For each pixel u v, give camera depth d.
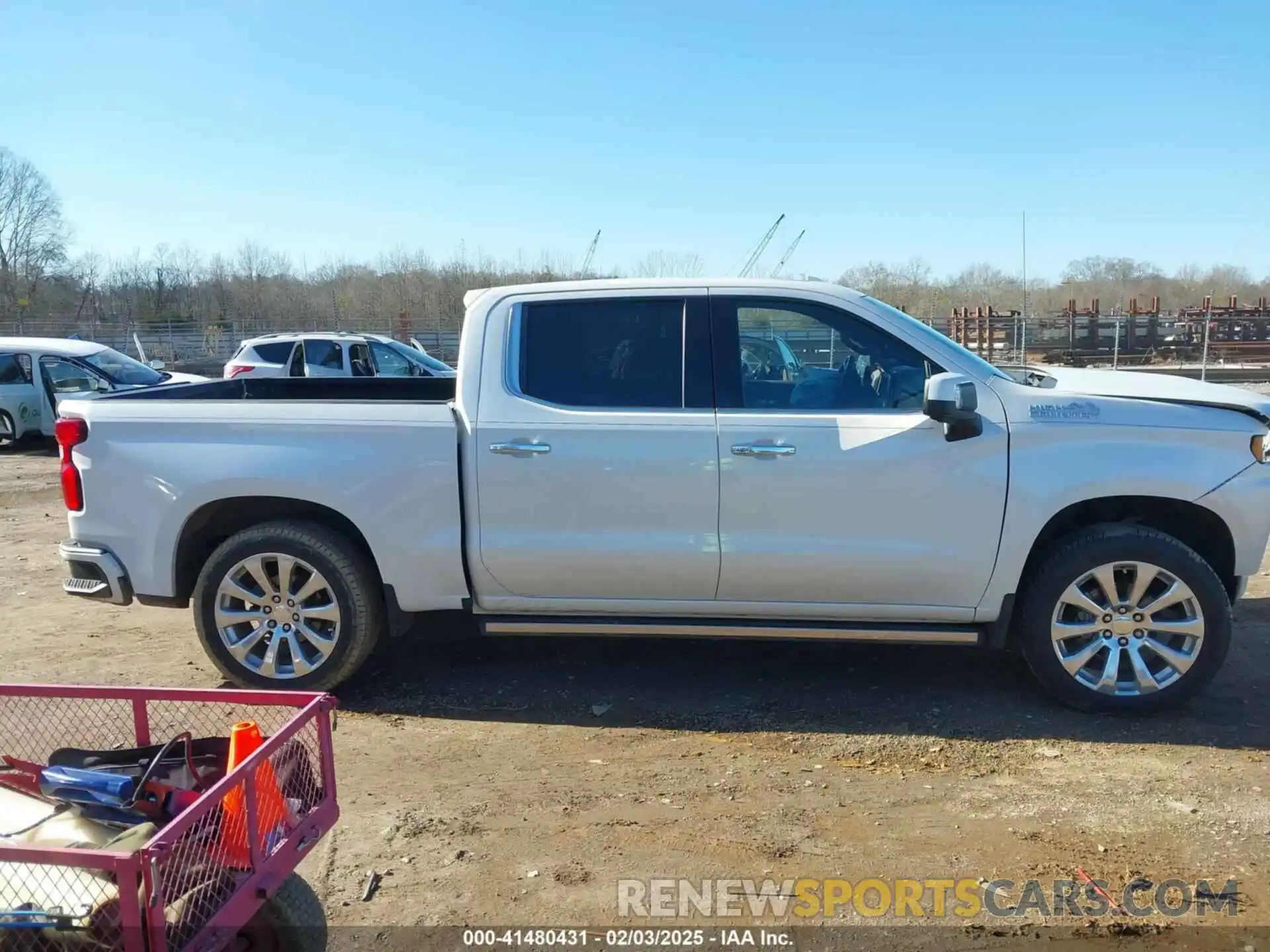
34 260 62.34
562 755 4.27
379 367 16.94
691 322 4.65
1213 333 33.19
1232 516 4.38
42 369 14.95
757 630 4.63
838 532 4.47
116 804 2.67
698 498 4.50
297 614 4.75
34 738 3.22
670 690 4.99
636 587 4.65
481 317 4.73
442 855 3.47
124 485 4.75
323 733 2.79
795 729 4.50
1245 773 4.02
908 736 4.41
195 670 5.29
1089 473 4.36
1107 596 4.46
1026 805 3.77
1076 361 31.75
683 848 3.50
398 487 4.62
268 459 4.65
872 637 4.58
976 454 4.40
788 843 3.53
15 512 10.33
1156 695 4.49
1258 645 5.50
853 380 4.59
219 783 2.35
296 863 2.62
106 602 4.91
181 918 2.28
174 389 5.64
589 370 4.65
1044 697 4.83
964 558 4.45
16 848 2.12
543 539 4.59
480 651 5.56
